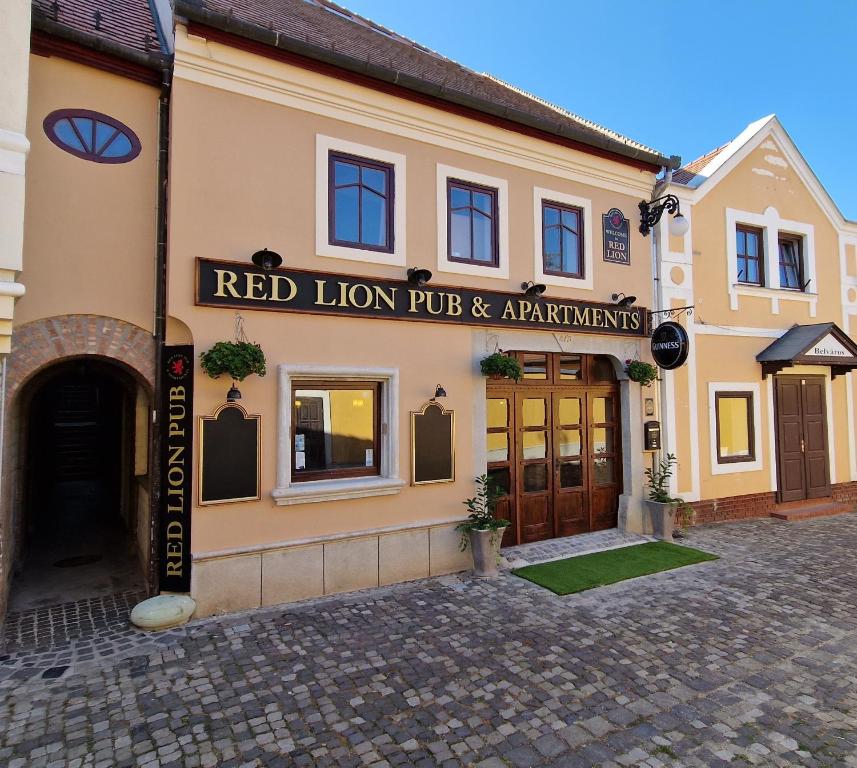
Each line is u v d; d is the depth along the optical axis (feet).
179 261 17.85
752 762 10.77
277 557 18.92
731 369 33.09
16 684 13.46
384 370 21.21
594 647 15.78
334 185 20.93
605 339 28.19
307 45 19.33
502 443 25.66
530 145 25.52
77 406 43.83
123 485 29.53
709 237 32.50
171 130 17.95
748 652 15.51
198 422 17.81
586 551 25.40
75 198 17.37
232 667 14.42
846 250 39.37
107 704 12.64
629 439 28.84
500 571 22.68
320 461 20.59
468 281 23.63
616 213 28.73
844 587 20.98
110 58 17.85
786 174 36.32
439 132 23.11
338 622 17.42
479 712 12.42
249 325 18.83
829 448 37.42
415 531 21.76
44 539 26.37
